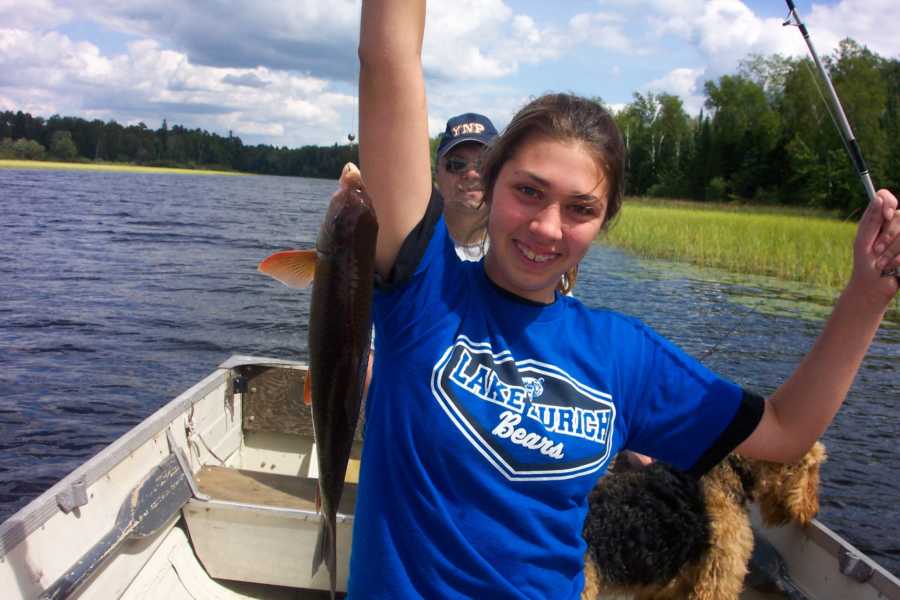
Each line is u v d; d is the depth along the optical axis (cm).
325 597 358
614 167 162
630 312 1420
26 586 247
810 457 341
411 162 161
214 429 448
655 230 2891
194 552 359
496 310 164
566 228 159
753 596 360
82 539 282
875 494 679
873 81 4881
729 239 2547
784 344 1198
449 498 154
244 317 1323
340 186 165
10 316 1248
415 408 155
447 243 169
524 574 155
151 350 1081
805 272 1972
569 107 163
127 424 791
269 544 354
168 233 2705
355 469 438
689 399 175
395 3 155
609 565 315
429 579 153
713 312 1452
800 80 5734
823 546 339
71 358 1018
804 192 5259
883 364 1142
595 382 167
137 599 314
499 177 165
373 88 158
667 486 330
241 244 2455
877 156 4125
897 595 290
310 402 172
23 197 4247
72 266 1817
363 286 163
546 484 157
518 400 157
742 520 334
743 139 6406
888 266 165
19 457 697
